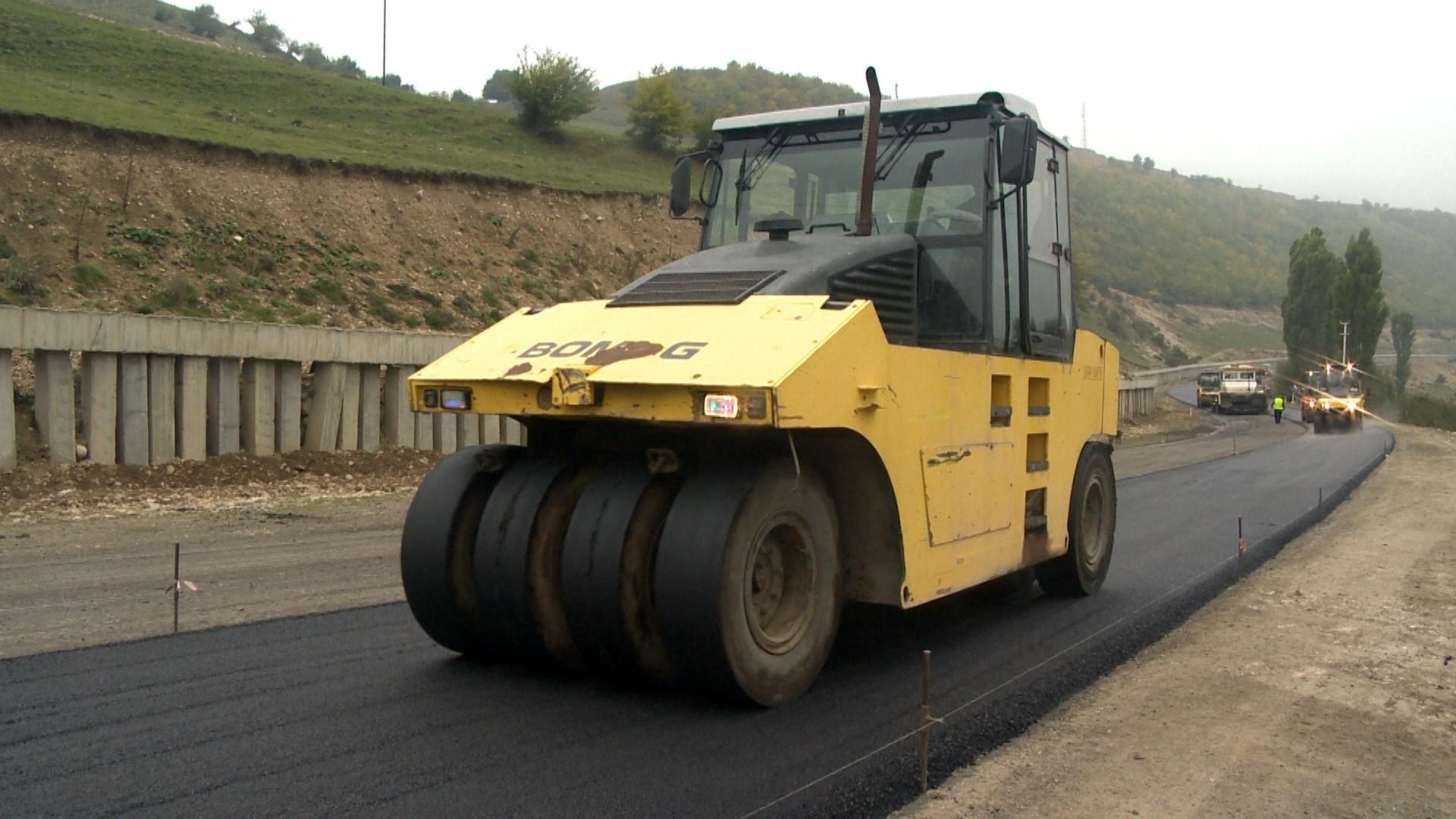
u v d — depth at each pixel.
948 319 6.74
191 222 21.88
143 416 13.73
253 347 14.73
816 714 5.27
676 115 43.28
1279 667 6.63
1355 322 66.69
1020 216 7.24
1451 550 11.32
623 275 29.95
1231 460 24.12
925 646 6.77
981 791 4.54
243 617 7.27
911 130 7.05
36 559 9.48
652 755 4.62
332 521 12.04
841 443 5.57
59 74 29.88
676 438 5.58
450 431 17.12
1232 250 162.25
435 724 4.95
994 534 6.81
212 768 4.37
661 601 5.05
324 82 38.81
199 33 67.31
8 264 17.92
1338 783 4.80
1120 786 4.66
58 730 4.81
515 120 41.31
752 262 6.07
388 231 25.67
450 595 5.75
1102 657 6.66
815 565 5.59
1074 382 8.12
